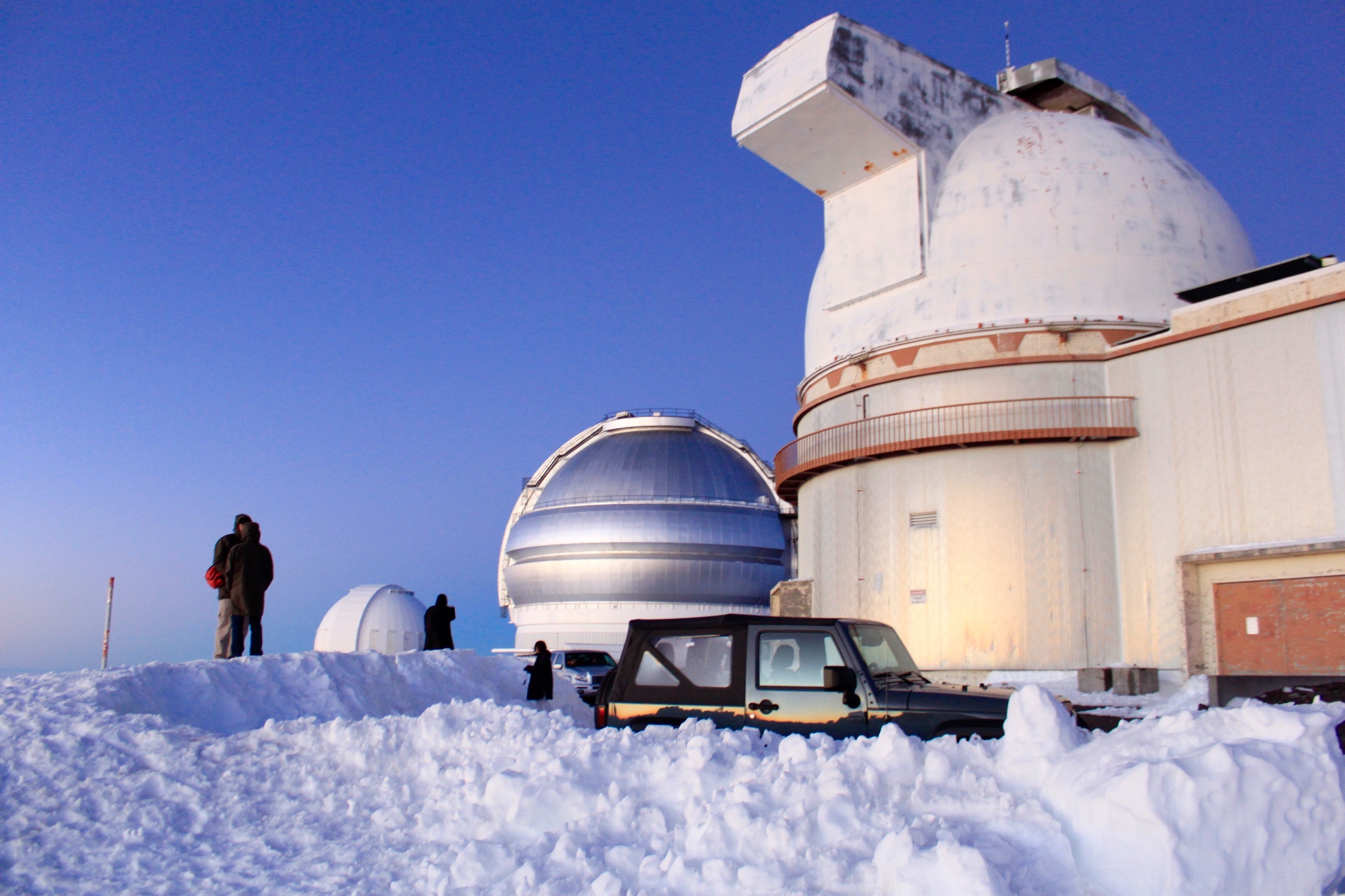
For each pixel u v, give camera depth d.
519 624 68.75
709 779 6.66
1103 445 26.75
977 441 27.25
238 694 13.20
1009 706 6.62
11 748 8.88
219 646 16.83
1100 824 4.98
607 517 64.62
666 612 64.38
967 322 28.09
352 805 7.85
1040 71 31.55
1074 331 27.22
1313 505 22.53
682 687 10.37
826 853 5.25
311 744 9.02
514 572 68.44
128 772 8.66
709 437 72.62
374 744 8.79
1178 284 27.44
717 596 65.00
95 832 7.51
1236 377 24.30
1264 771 4.83
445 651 18.53
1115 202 27.95
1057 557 26.52
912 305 29.23
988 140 30.03
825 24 27.89
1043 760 6.00
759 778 6.38
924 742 6.77
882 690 9.67
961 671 26.83
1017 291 27.75
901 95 29.03
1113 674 24.09
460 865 5.96
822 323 32.16
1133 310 27.17
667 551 64.12
